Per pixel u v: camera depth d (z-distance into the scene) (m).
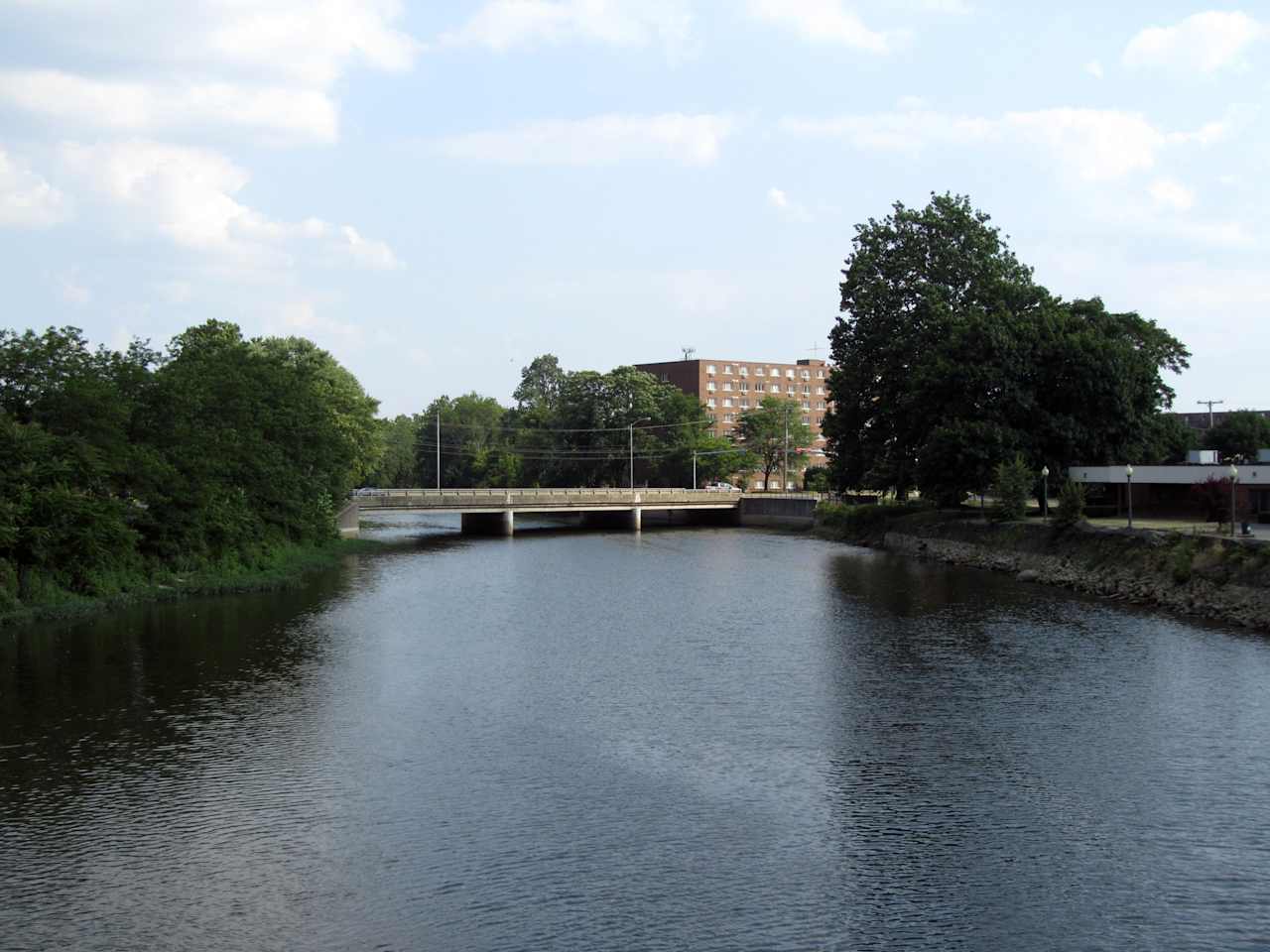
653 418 173.88
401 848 25.52
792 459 188.00
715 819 27.30
